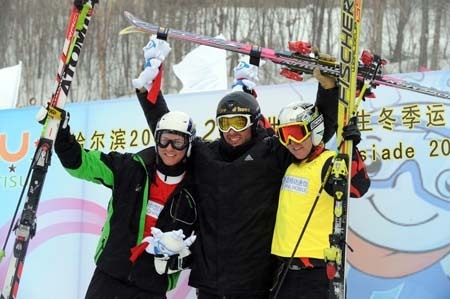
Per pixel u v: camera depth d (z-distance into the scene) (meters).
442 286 3.34
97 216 4.20
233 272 2.76
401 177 3.48
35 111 4.51
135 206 2.97
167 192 3.00
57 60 12.31
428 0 10.30
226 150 2.92
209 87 4.61
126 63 11.66
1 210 4.53
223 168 2.84
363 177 2.64
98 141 4.27
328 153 2.79
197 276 2.90
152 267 2.95
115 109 4.25
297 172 2.78
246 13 11.41
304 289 2.63
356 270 3.53
